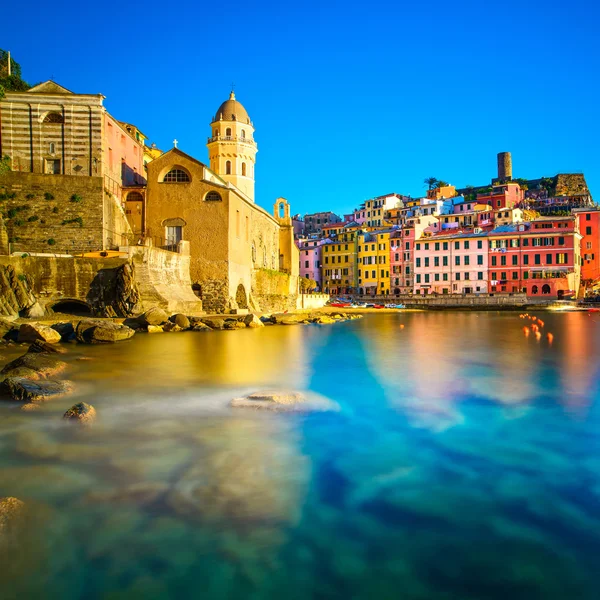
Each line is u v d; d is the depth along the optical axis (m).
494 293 108.88
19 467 10.34
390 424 13.70
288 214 98.50
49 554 7.29
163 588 6.63
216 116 87.44
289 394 16.27
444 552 7.43
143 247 50.19
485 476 10.16
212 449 11.53
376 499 9.07
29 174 54.62
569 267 109.81
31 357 21.55
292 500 8.97
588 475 10.23
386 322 64.88
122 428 13.12
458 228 131.50
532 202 165.12
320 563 7.15
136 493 9.14
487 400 16.69
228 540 7.68
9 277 44.00
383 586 6.70
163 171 62.44
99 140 58.56
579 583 6.76
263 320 55.66
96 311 47.41
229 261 61.72
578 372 22.80
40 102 58.03
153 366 23.98
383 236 133.75
